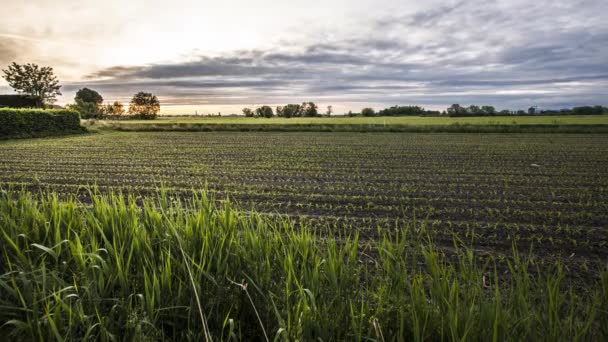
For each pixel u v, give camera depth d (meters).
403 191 9.73
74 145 22.41
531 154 18.36
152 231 3.41
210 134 33.50
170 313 2.57
